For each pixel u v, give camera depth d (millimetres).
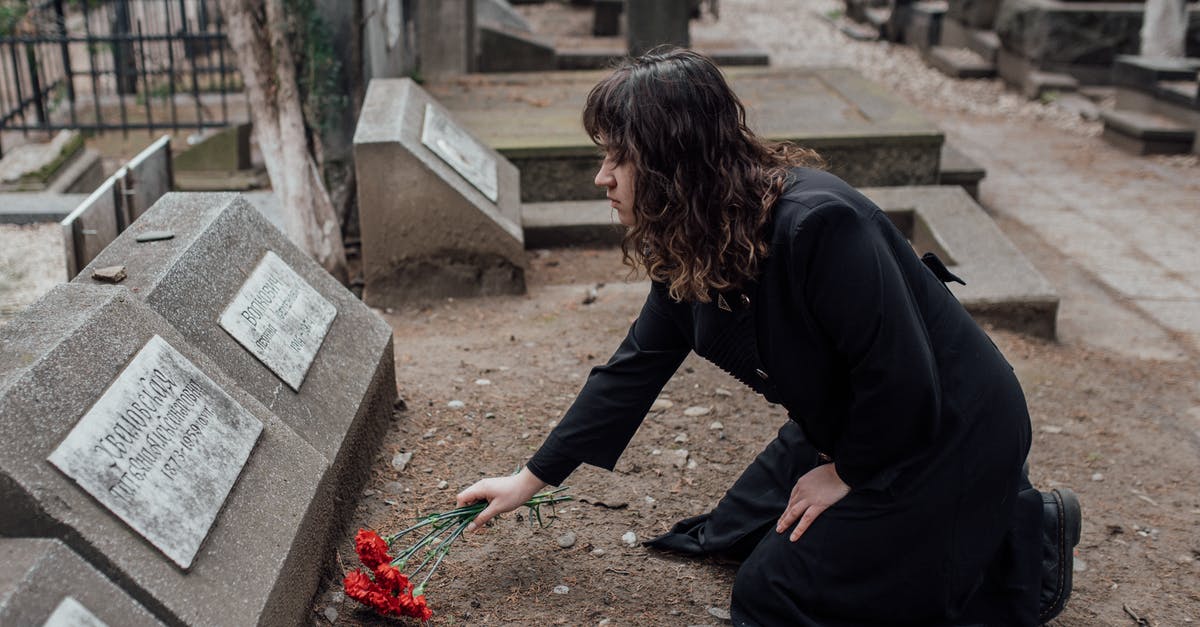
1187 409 4238
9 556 1680
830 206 1985
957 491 2221
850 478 2277
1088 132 9578
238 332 2719
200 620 1895
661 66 1966
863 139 6453
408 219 4910
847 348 2057
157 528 1950
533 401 3855
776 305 2080
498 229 4992
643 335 2453
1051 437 3908
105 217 4223
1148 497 3473
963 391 2207
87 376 2039
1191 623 2750
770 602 2406
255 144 8617
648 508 3162
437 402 3779
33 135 8742
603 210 6168
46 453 1854
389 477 3211
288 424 2682
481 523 2553
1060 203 7453
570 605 2656
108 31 11398
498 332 4641
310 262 3330
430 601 2639
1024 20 10961
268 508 2273
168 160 5164
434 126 5414
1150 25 9898
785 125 6723
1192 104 8641
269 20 5398
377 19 6641
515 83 8094
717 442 3605
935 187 6391
